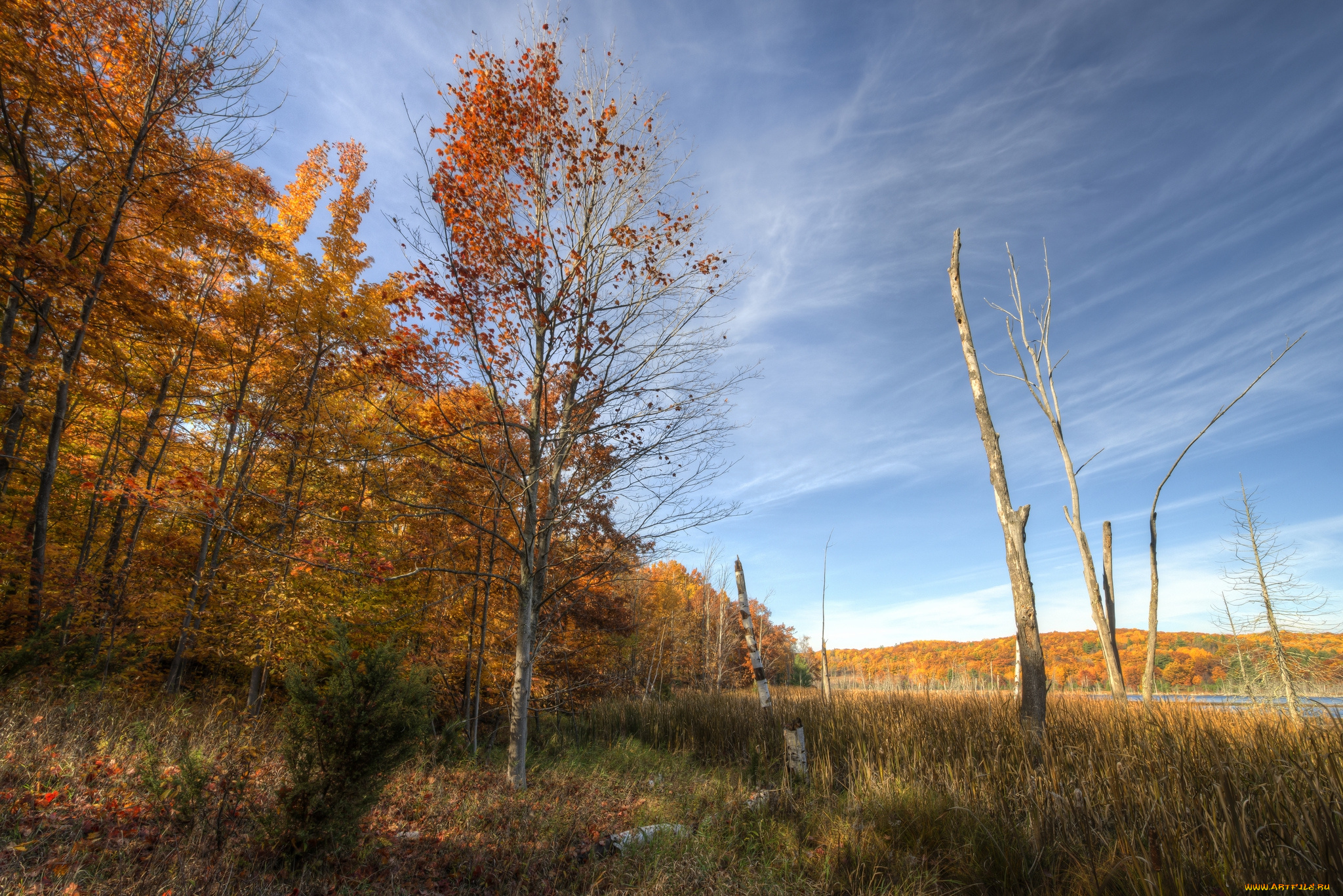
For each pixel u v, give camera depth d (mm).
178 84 11148
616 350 8883
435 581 11172
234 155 12289
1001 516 9094
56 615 8062
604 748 12258
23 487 12109
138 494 8750
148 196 11117
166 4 10898
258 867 4031
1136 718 8086
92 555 12438
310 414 12492
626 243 9055
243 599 10805
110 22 10617
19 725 5820
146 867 3764
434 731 10289
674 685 33344
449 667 11523
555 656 12961
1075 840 4879
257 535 11477
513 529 11594
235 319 12914
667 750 12047
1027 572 8711
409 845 5082
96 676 8828
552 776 8719
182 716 7547
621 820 6602
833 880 4934
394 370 7992
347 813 4273
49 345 11414
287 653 9555
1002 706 9672
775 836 6035
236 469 13430
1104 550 13914
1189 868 3857
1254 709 9414
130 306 10898
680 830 5949
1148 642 12297
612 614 15008
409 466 9992
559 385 9398
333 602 10016
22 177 10055
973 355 9883
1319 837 3496
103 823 4199
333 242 14664
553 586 10859
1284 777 4477
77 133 10344
